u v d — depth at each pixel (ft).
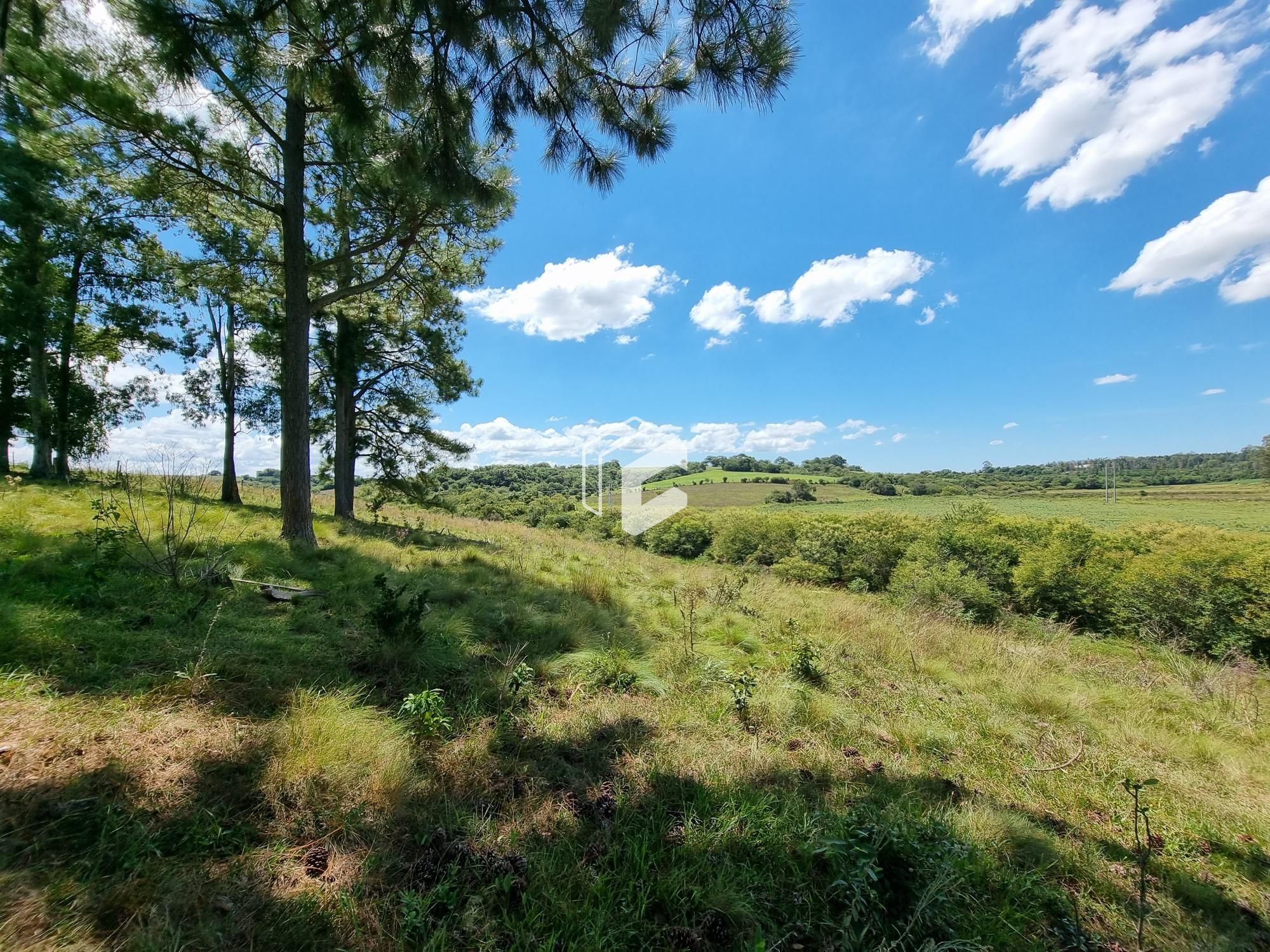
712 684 12.92
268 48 13.10
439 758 8.13
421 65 10.73
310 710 8.31
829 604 28.55
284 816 6.37
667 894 5.87
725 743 9.81
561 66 11.04
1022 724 12.79
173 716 7.88
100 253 41.37
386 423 52.60
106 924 4.64
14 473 46.39
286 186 26.11
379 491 53.01
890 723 11.69
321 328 46.91
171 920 4.77
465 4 9.46
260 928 4.88
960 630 24.35
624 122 11.86
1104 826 8.56
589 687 12.01
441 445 53.83
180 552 17.12
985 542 40.16
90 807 5.81
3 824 5.35
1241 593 25.84
